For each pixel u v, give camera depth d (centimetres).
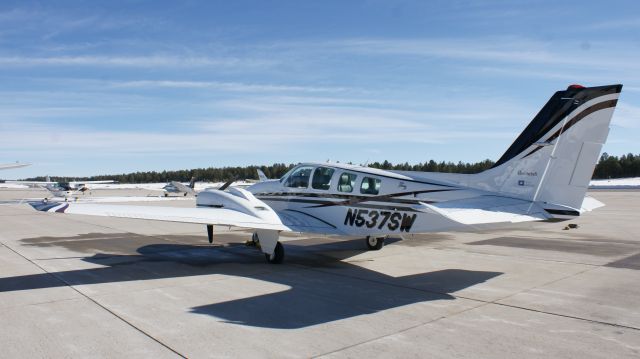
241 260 954
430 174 857
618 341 454
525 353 422
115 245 1171
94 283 721
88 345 443
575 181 712
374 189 880
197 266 881
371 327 498
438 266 874
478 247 1124
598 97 698
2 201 3450
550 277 766
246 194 948
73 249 1095
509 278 760
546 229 1519
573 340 457
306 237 1347
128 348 435
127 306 582
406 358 410
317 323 513
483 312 558
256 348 435
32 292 658
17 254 1016
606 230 1481
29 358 411
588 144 704
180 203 2927
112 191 6694
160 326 501
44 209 759
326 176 961
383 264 900
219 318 532
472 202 764
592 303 598
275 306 585
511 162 770
